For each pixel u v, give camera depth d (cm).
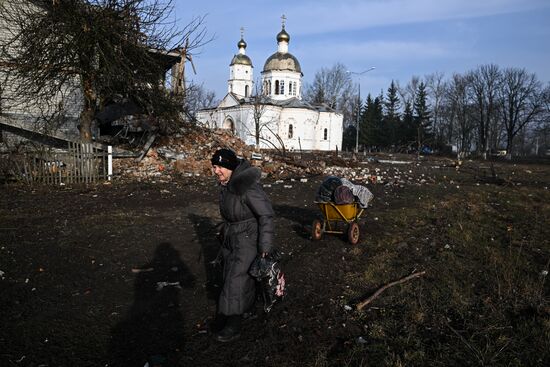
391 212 973
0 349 343
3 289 464
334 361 337
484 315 423
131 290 479
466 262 597
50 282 492
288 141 5531
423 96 7625
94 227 734
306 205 1070
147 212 879
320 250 654
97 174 1298
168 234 714
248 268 358
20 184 1164
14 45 1510
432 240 720
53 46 1312
